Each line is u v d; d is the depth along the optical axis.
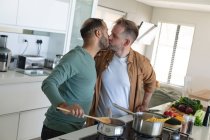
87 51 1.66
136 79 2.14
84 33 1.67
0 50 3.19
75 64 1.55
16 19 3.16
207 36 6.28
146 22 6.30
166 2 5.69
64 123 1.65
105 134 1.46
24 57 3.55
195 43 6.42
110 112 1.94
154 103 4.75
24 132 3.30
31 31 3.87
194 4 5.25
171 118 1.80
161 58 7.06
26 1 3.22
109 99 2.07
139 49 6.79
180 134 1.77
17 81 3.03
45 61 3.99
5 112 3.00
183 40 6.77
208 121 2.24
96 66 2.12
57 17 3.71
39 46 4.04
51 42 4.12
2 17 3.01
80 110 1.37
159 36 7.03
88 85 1.64
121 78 2.07
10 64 3.54
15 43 3.71
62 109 1.34
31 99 3.26
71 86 1.61
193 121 2.11
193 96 3.36
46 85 1.41
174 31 6.86
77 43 4.25
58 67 1.51
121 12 5.95
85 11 4.26
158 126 1.57
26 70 3.53
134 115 1.68
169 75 6.97
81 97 1.63
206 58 6.30
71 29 4.01
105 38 1.70
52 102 1.37
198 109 2.36
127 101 2.12
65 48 3.99
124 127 1.61
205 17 6.29
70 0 3.86
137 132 1.60
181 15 6.59
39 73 3.47
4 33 3.51
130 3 6.17
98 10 5.38
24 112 3.24
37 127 3.44
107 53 2.14
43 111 3.46
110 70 2.09
